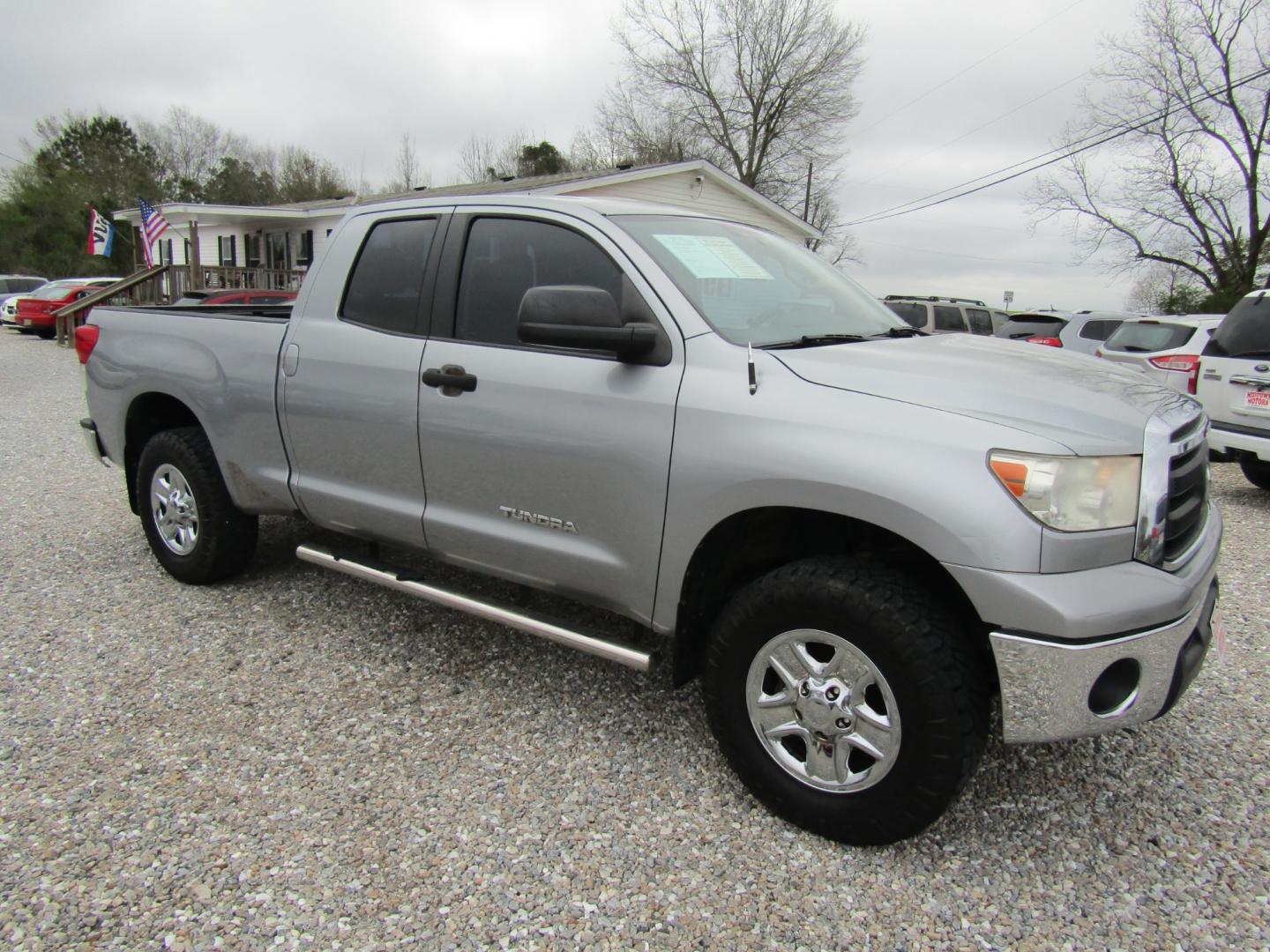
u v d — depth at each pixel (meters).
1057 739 2.10
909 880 2.27
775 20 37.38
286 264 26.00
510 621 2.97
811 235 22.75
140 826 2.42
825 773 2.38
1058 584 2.02
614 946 2.03
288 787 2.62
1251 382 6.37
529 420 2.79
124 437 4.31
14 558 4.69
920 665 2.14
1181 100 28.61
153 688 3.22
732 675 2.50
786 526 2.65
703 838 2.42
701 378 2.49
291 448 3.59
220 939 2.02
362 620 3.88
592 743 2.91
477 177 52.41
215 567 4.10
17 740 2.85
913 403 2.23
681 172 19.42
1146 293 36.16
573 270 2.85
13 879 2.20
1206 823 2.54
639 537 2.61
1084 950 2.04
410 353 3.15
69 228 50.88
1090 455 2.07
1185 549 2.33
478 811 2.53
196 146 60.75
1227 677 3.50
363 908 2.13
